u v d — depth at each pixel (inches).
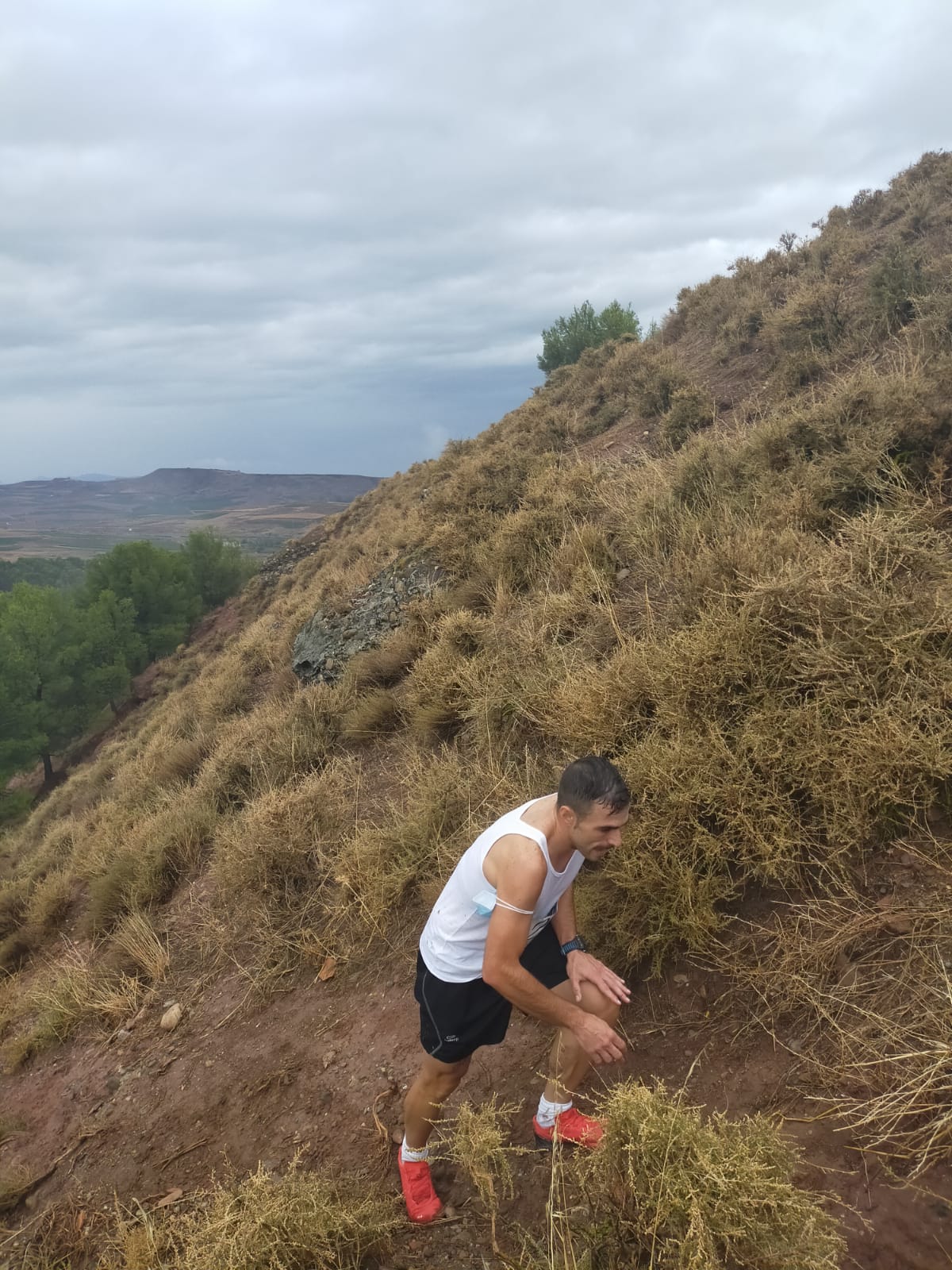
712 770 122.1
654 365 441.7
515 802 160.4
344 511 1201.4
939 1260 68.7
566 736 160.1
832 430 199.3
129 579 1405.0
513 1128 105.7
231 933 194.1
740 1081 94.2
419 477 757.3
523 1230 90.0
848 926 99.6
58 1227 131.1
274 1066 143.7
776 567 154.1
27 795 1101.7
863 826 108.1
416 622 300.8
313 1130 124.8
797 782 117.0
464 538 354.9
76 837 407.8
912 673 116.9
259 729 303.4
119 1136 145.9
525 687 190.9
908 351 238.7
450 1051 92.0
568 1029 85.7
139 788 374.9
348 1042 140.4
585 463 323.6
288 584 909.8
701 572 167.8
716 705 134.3
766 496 189.6
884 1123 79.6
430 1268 91.5
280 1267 87.6
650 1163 69.3
